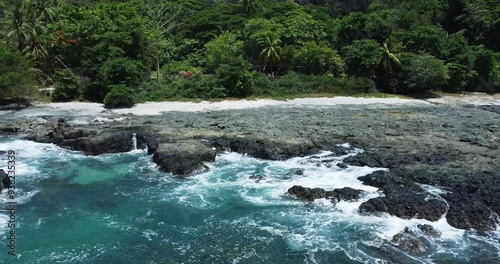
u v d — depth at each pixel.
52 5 77.38
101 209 24.73
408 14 81.25
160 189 27.55
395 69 66.38
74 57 61.69
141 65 57.50
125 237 21.61
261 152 33.22
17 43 62.59
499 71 69.69
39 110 48.81
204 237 21.59
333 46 76.56
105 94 54.72
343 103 57.03
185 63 75.00
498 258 19.38
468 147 33.81
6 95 50.59
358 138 36.69
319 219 23.36
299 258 19.58
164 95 56.84
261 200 25.80
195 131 38.59
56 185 28.14
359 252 20.02
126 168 31.44
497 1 86.44
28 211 24.41
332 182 28.03
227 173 30.23
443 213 22.89
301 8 89.00
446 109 52.62
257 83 61.47
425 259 19.38
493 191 24.64
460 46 71.25
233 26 85.12
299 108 52.34
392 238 20.88
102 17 63.34
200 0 111.44
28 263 19.22
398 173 27.88
